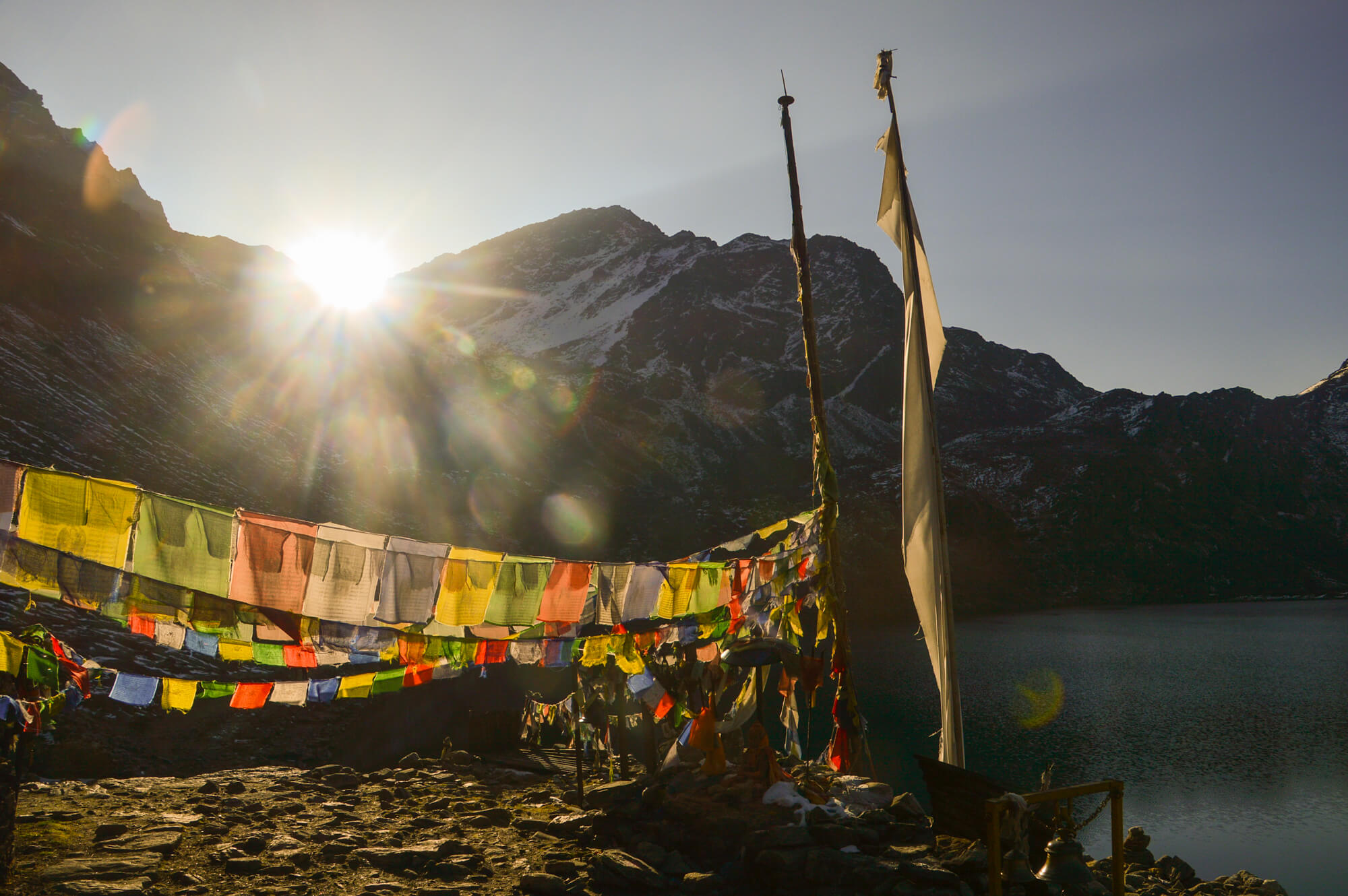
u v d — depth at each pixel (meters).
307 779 13.11
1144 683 55.09
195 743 21.73
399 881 8.52
